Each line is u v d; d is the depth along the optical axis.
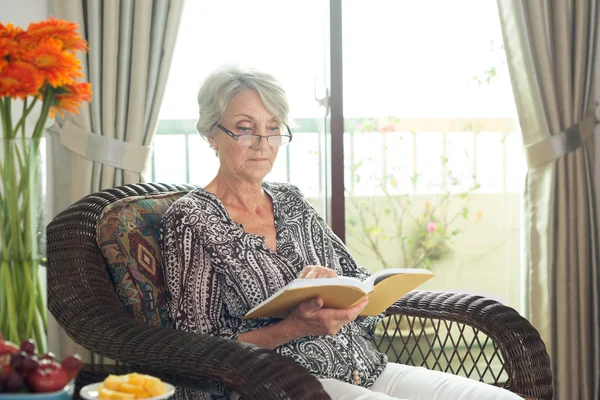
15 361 1.03
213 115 1.79
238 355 1.33
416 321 3.12
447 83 3.11
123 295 1.68
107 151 2.44
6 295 1.26
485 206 3.18
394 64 3.07
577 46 2.76
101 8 2.45
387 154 3.11
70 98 1.34
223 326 1.64
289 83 2.94
